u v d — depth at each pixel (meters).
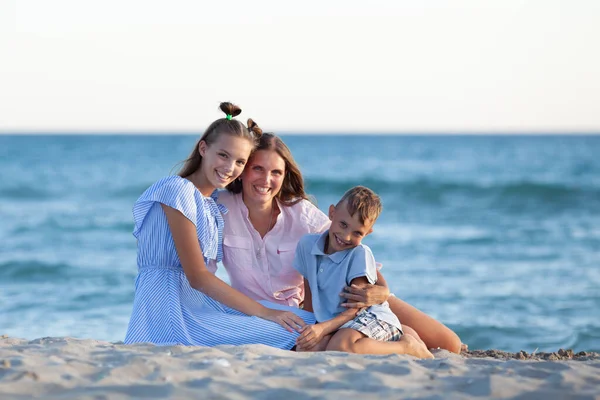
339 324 4.54
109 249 17.56
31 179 38.03
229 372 3.44
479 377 3.43
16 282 13.45
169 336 4.62
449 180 35.16
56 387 3.13
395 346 4.52
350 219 4.58
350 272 4.64
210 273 4.71
